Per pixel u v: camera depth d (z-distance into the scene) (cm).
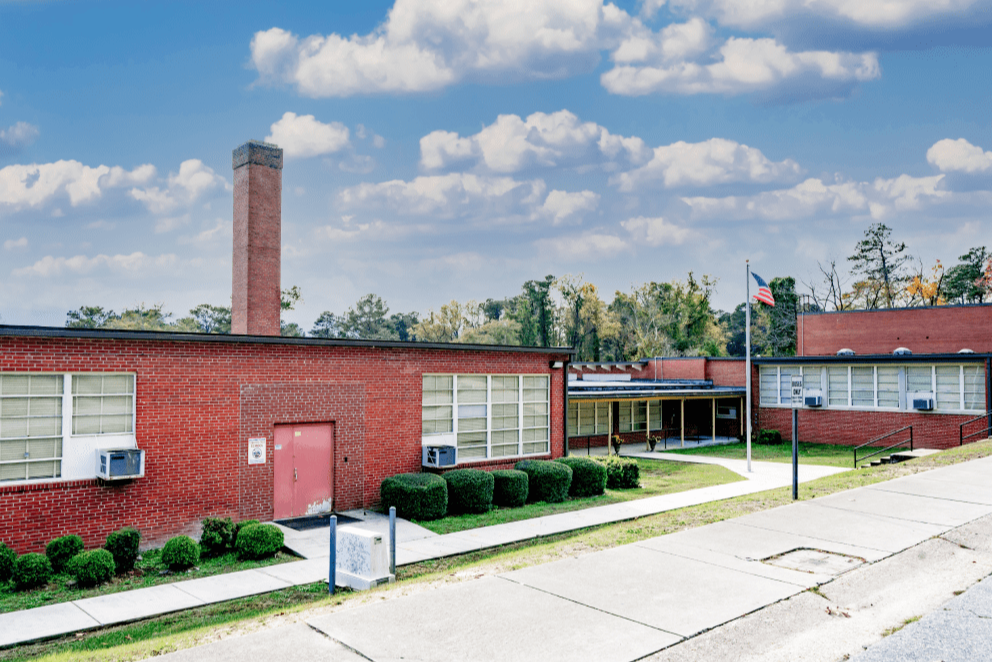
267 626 782
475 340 7975
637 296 7488
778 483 2225
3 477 1316
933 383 3033
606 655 642
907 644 669
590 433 3312
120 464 1391
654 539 1072
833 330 3884
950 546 1022
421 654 643
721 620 729
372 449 1853
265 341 1642
